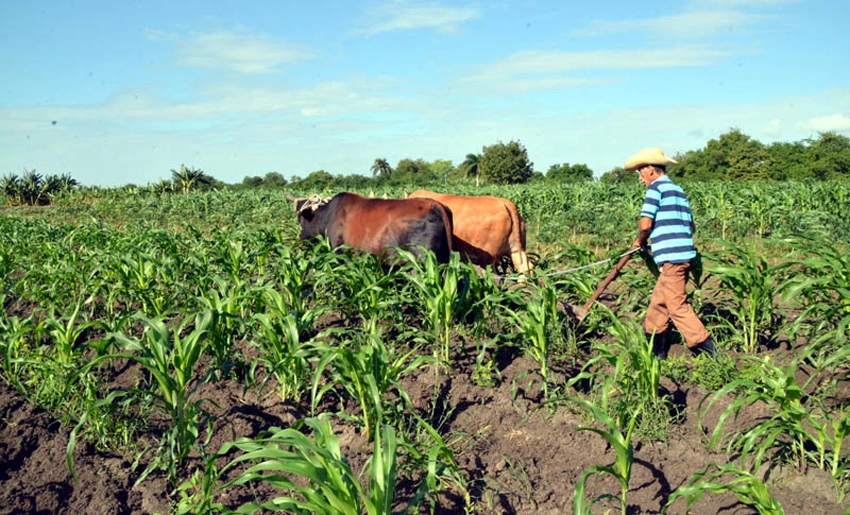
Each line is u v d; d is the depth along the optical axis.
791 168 60.06
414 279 5.80
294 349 4.91
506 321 6.50
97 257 8.29
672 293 5.62
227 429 4.86
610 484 4.11
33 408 5.10
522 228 8.68
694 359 5.53
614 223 14.96
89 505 4.01
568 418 4.84
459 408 5.09
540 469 4.30
